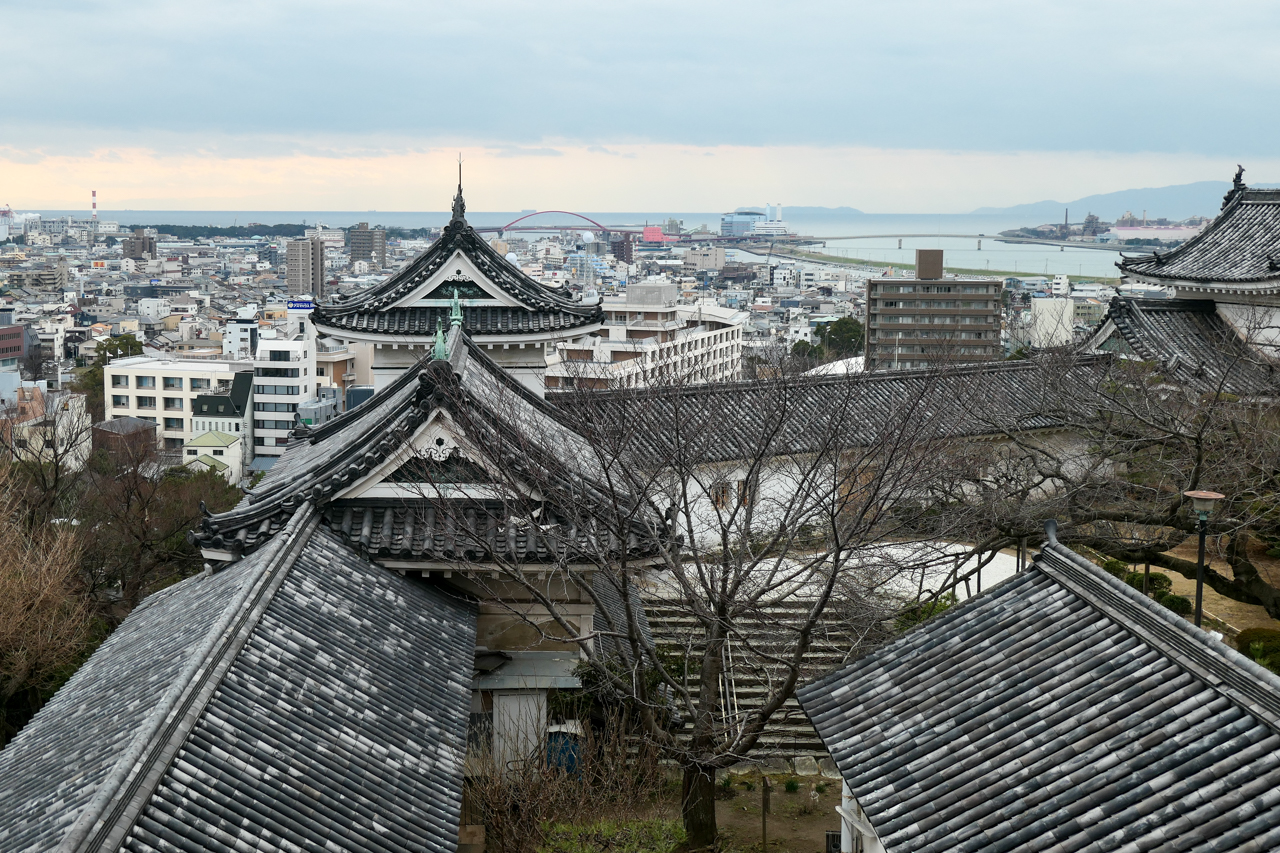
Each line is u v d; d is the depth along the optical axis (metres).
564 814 17.59
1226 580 24.05
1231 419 24.66
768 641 25.41
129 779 10.95
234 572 17.69
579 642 17.97
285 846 11.52
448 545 18.02
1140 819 10.59
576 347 85.06
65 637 25.84
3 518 29.80
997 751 12.50
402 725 14.64
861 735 13.79
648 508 22.48
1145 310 37.28
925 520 26.80
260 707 13.41
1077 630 13.87
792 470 29.41
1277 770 10.41
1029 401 34.81
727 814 21.09
